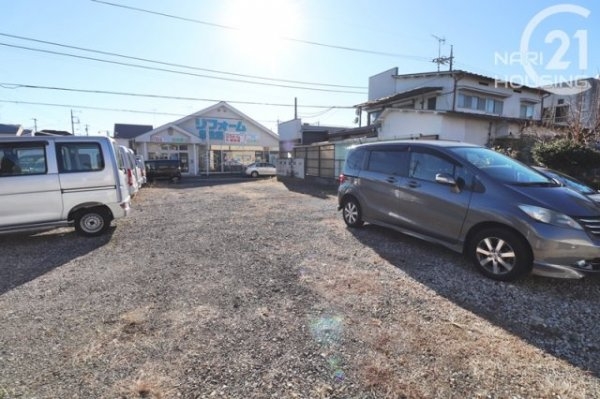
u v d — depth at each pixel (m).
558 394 2.02
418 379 2.16
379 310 3.08
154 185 17.83
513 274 3.58
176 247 5.23
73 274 4.08
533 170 4.45
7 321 2.94
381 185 5.40
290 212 8.31
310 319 2.92
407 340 2.59
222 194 12.83
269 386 2.10
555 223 3.32
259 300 3.30
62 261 4.58
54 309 3.15
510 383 2.12
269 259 4.57
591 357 2.37
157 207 9.52
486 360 2.34
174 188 15.91
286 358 2.38
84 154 5.83
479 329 2.74
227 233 6.12
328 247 5.10
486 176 4.00
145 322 2.89
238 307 3.16
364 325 2.82
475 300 3.26
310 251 4.91
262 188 15.20
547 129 13.96
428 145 4.83
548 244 3.32
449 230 4.26
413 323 2.84
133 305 3.22
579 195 3.75
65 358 2.40
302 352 2.45
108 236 5.99
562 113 19.66
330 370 2.25
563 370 2.24
